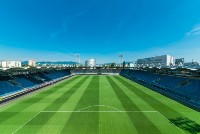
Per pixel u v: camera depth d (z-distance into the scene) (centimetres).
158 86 5800
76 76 10475
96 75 11369
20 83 5653
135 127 2266
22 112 2886
